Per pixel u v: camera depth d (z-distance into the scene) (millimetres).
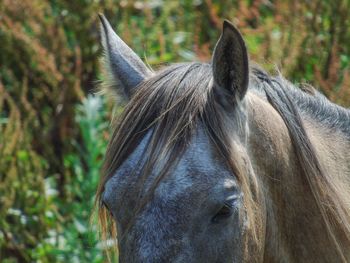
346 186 6543
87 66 11898
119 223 5219
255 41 11070
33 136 11445
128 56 6027
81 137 11422
